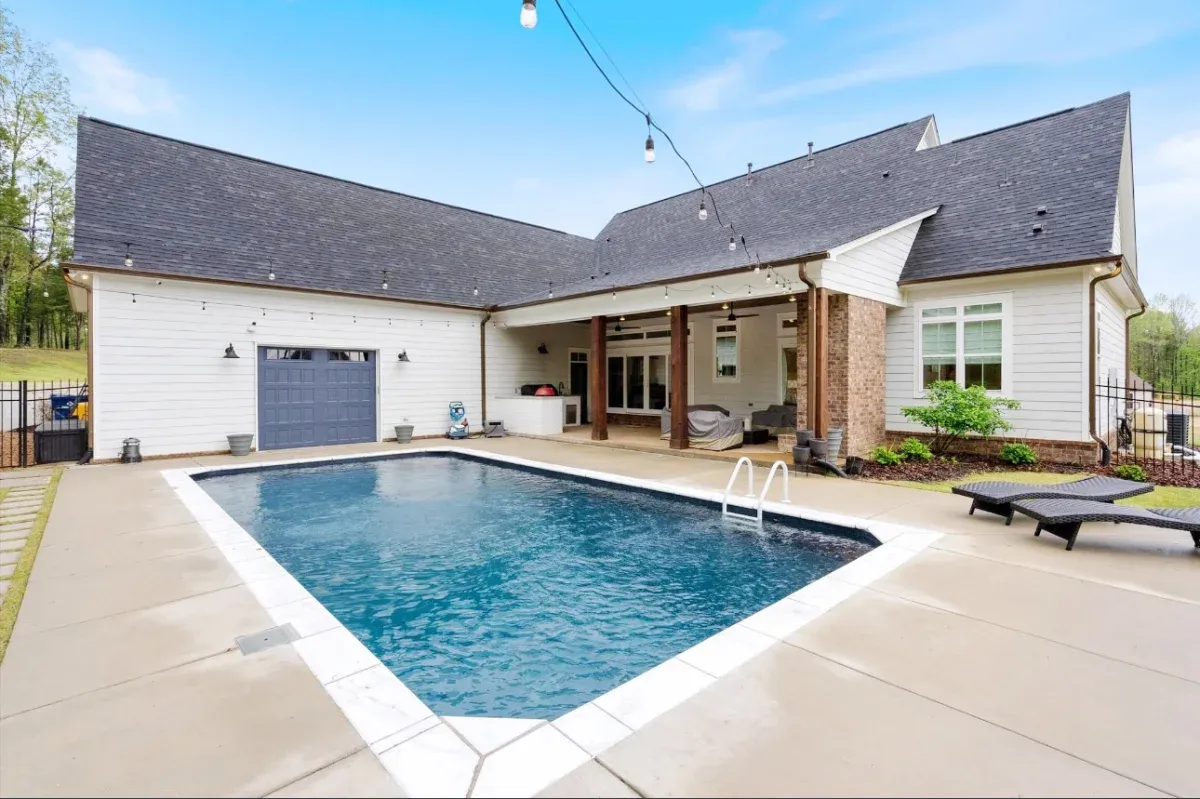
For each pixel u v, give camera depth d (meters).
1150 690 2.70
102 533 5.54
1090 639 3.24
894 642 3.21
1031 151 11.17
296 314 12.16
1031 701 2.61
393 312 13.65
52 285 31.27
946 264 10.30
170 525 5.84
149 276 10.20
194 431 10.90
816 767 2.14
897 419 11.04
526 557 5.68
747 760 2.19
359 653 3.11
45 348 31.78
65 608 3.72
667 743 2.30
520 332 16.30
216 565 4.60
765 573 5.21
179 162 12.85
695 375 15.51
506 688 3.33
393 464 11.21
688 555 5.70
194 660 3.02
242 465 9.91
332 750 2.25
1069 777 2.09
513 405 15.04
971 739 2.32
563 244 20.31
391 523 6.91
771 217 13.73
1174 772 2.12
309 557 5.69
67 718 2.47
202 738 2.33
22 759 2.19
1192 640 3.22
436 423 14.48
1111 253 8.54
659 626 4.18
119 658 3.04
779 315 13.64
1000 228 10.19
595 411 13.14
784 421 12.27
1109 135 10.33
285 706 2.57
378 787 2.03
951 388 9.41
